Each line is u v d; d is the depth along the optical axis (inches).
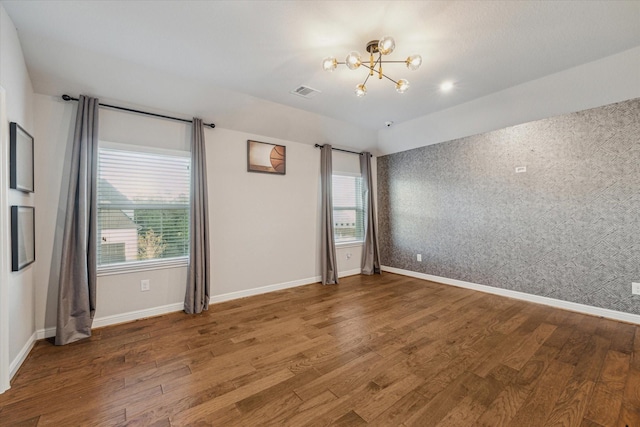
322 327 108.4
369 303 137.4
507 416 60.5
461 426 57.9
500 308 128.3
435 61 105.8
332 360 84.1
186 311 125.3
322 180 180.9
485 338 97.8
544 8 78.9
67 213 98.7
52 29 83.3
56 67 95.1
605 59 104.3
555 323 110.0
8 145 75.3
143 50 95.5
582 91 115.5
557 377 74.2
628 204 109.6
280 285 163.3
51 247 101.7
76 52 93.4
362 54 99.4
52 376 76.2
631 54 99.6
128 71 104.5
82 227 100.3
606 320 112.3
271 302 139.9
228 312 126.0
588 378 73.4
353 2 75.4
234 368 80.1
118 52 96.1
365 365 81.3
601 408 62.2
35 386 71.7
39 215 99.7
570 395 66.8
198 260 125.8
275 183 161.9
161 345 94.3
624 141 109.9
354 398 67.0
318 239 181.8
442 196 174.2
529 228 136.9
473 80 121.3
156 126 123.4
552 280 130.0
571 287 124.3
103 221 113.9
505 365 80.4
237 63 105.1
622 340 94.5
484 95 136.8
